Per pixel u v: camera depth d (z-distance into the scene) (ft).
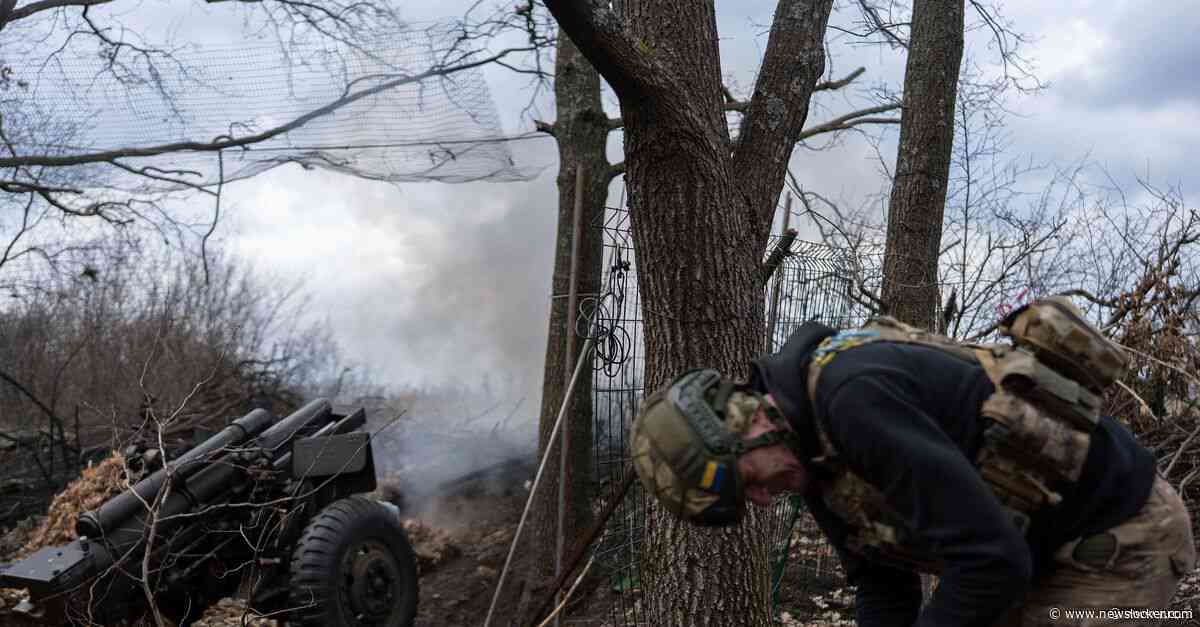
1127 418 14.85
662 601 10.37
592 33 8.40
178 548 15.34
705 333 9.81
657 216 9.71
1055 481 5.24
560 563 17.06
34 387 31.07
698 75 9.53
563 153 22.08
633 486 13.57
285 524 16.21
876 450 4.98
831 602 16.38
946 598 4.90
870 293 17.16
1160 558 5.51
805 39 10.96
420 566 21.91
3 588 15.78
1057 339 5.29
